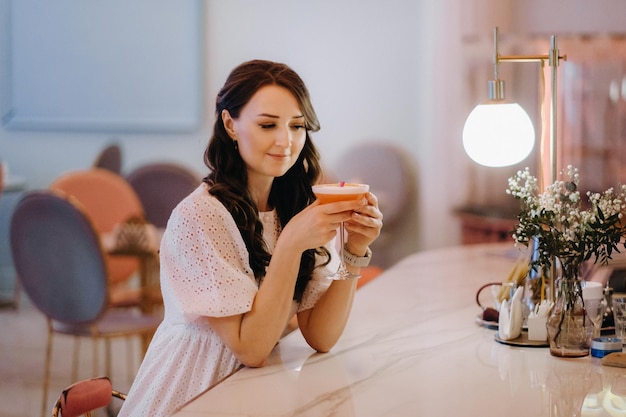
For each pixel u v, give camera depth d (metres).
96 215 5.57
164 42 7.23
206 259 1.85
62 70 7.43
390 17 6.80
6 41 7.50
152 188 6.05
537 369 1.86
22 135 7.55
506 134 2.24
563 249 1.93
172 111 7.27
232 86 1.89
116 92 7.36
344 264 1.97
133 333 3.96
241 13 7.11
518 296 2.08
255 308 1.83
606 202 1.93
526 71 6.32
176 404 1.91
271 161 1.88
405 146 6.82
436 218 6.68
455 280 3.01
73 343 5.69
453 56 6.58
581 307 1.96
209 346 1.92
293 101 1.88
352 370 1.85
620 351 1.96
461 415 1.55
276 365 1.90
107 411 4.06
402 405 1.61
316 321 2.01
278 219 2.11
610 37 6.12
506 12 6.53
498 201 6.46
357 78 6.94
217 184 1.94
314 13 6.99
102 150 6.73
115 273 5.00
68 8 7.38
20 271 4.05
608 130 6.07
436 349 2.04
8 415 4.32
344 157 6.83
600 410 1.57
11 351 5.47
